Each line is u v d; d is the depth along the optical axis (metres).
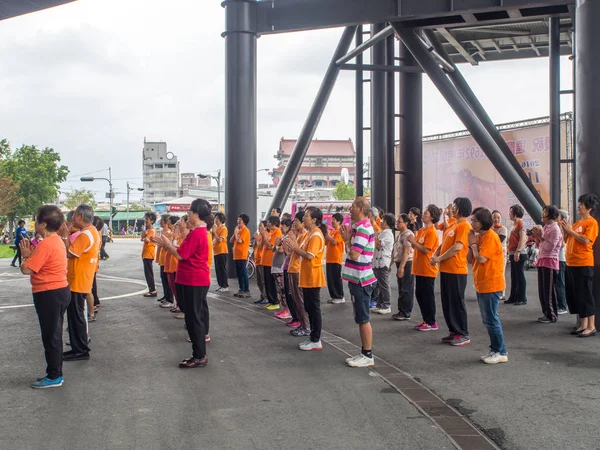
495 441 4.62
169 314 10.91
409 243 9.88
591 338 8.47
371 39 18.05
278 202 19.12
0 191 49.28
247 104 17.11
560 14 16.45
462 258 8.12
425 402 5.59
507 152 18.59
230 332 9.12
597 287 8.85
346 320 10.16
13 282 17.33
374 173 21.11
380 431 4.84
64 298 6.13
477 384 6.17
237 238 13.28
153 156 136.75
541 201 17.86
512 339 8.43
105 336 8.82
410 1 15.80
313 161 140.25
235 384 6.21
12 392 5.93
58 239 6.13
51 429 4.89
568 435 4.72
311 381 6.33
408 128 21.95
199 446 4.52
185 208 73.00
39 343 8.32
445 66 18.91
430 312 9.17
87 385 6.18
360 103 21.22
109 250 34.25
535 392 5.87
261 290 12.32
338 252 11.96
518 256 11.64
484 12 16.27
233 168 17.12
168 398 5.73
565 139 19.81
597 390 5.91
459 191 24.06
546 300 9.75
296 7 16.86
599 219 8.80
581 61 9.17
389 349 7.88
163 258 11.78
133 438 4.69
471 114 17.12
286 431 4.84
